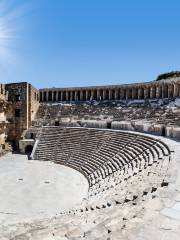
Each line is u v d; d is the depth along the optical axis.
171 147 29.95
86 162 42.09
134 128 51.38
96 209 16.41
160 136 41.12
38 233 11.12
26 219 22.66
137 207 12.05
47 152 51.31
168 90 58.53
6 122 57.62
